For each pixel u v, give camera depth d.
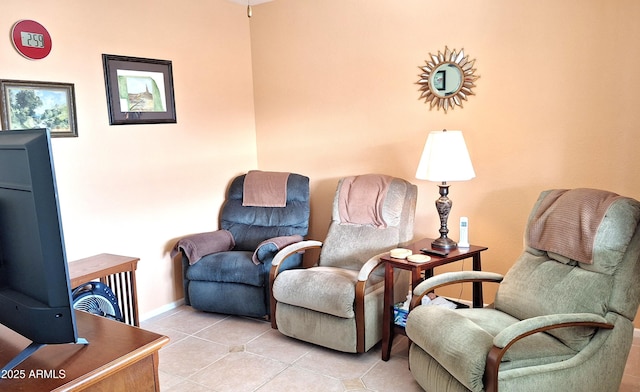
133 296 3.09
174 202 3.81
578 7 2.85
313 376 2.65
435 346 2.09
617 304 2.07
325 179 4.15
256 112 4.49
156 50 3.59
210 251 3.62
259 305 3.36
